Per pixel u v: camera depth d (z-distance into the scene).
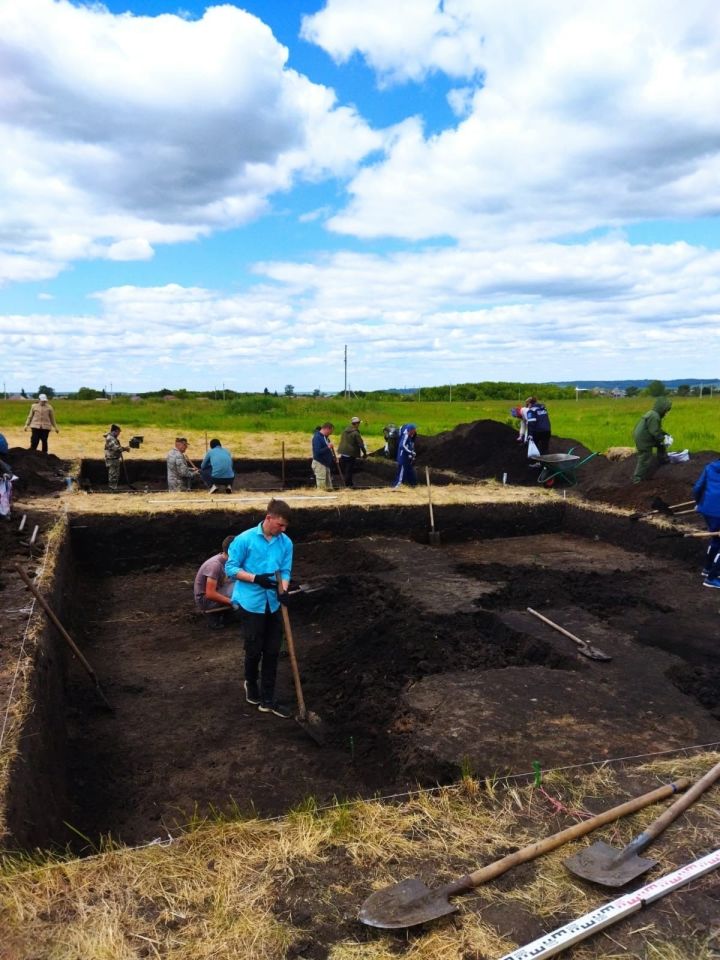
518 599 7.86
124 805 4.70
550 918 2.78
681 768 3.95
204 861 3.14
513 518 11.75
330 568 9.83
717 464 8.41
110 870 3.06
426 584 8.34
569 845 3.24
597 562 9.84
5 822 3.26
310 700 6.20
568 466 14.00
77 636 7.46
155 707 6.07
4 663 4.89
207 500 11.11
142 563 10.04
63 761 4.93
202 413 34.09
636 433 12.30
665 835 3.30
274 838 3.31
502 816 3.50
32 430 17.27
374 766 4.94
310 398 47.88
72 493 11.98
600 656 5.98
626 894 2.88
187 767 5.16
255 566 5.53
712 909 2.84
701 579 8.85
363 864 3.13
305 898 2.93
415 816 3.47
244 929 2.73
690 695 5.43
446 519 11.36
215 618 7.91
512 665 6.01
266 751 5.36
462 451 17.36
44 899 2.88
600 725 4.80
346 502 11.13
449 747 4.53
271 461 19.33
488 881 3.00
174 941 2.68
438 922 2.77
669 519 10.49
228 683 6.54
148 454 19.80
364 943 2.67
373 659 6.41
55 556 7.82
